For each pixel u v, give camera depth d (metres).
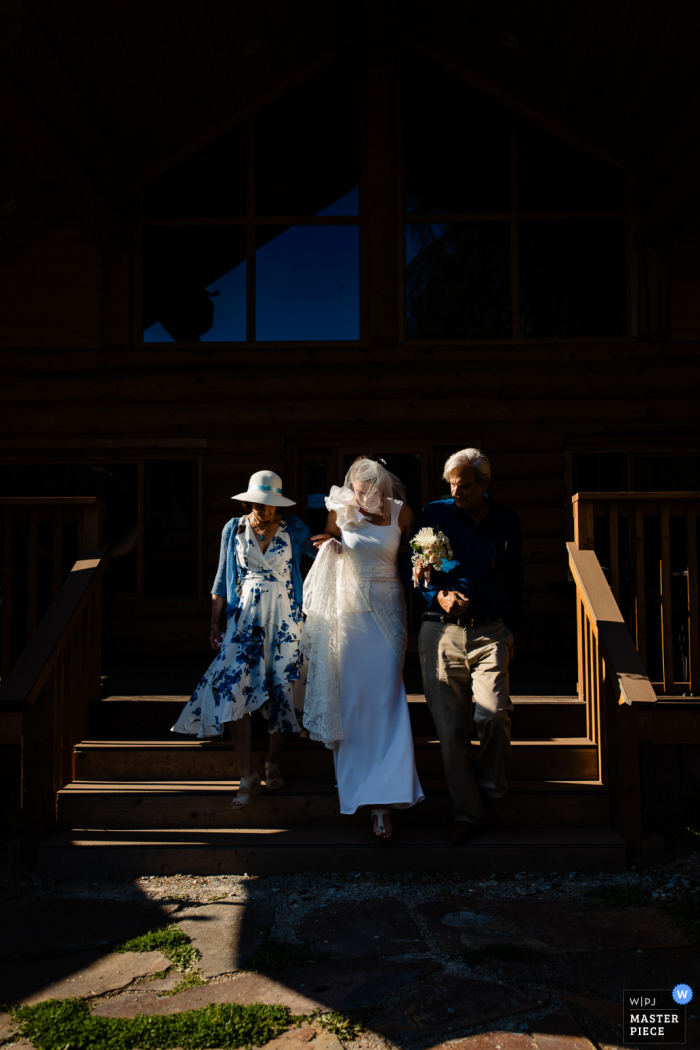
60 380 7.53
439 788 3.88
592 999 2.42
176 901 3.24
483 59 7.45
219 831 3.69
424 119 7.77
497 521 3.59
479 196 7.71
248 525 3.73
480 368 7.47
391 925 2.96
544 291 7.64
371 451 7.53
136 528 7.57
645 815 3.91
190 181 7.79
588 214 7.61
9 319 7.55
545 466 7.41
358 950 2.76
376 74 7.53
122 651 7.42
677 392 7.39
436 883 3.40
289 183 7.81
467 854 3.50
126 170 7.53
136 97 6.64
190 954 2.74
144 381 7.53
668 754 3.95
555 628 6.59
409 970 2.61
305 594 3.73
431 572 3.55
